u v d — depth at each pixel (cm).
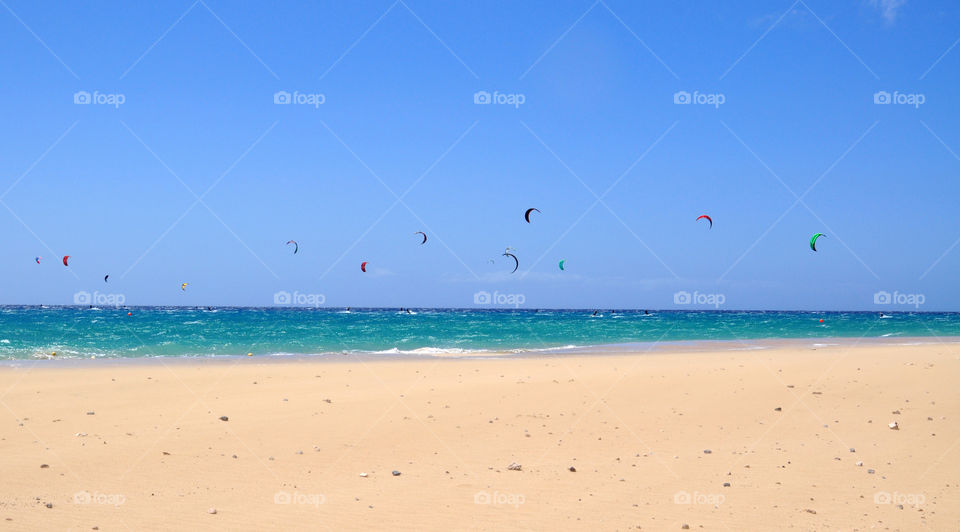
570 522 808
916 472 1030
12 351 3156
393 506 862
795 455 1128
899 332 5588
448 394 1677
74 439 1185
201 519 803
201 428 1291
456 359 2770
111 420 1351
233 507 851
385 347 3775
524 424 1350
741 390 1703
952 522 816
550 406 1525
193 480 965
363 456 1112
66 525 770
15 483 930
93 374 2050
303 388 1786
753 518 826
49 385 1780
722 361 2430
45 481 944
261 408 1494
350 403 1554
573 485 960
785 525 802
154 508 841
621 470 1038
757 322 8244
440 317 9644
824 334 5259
